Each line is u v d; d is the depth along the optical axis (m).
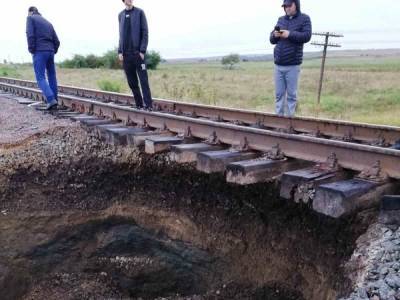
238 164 3.63
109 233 5.38
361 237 3.16
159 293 5.05
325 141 3.58
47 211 5.33
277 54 5.69
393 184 3.26
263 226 4.31
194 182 4.95
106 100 8.30
